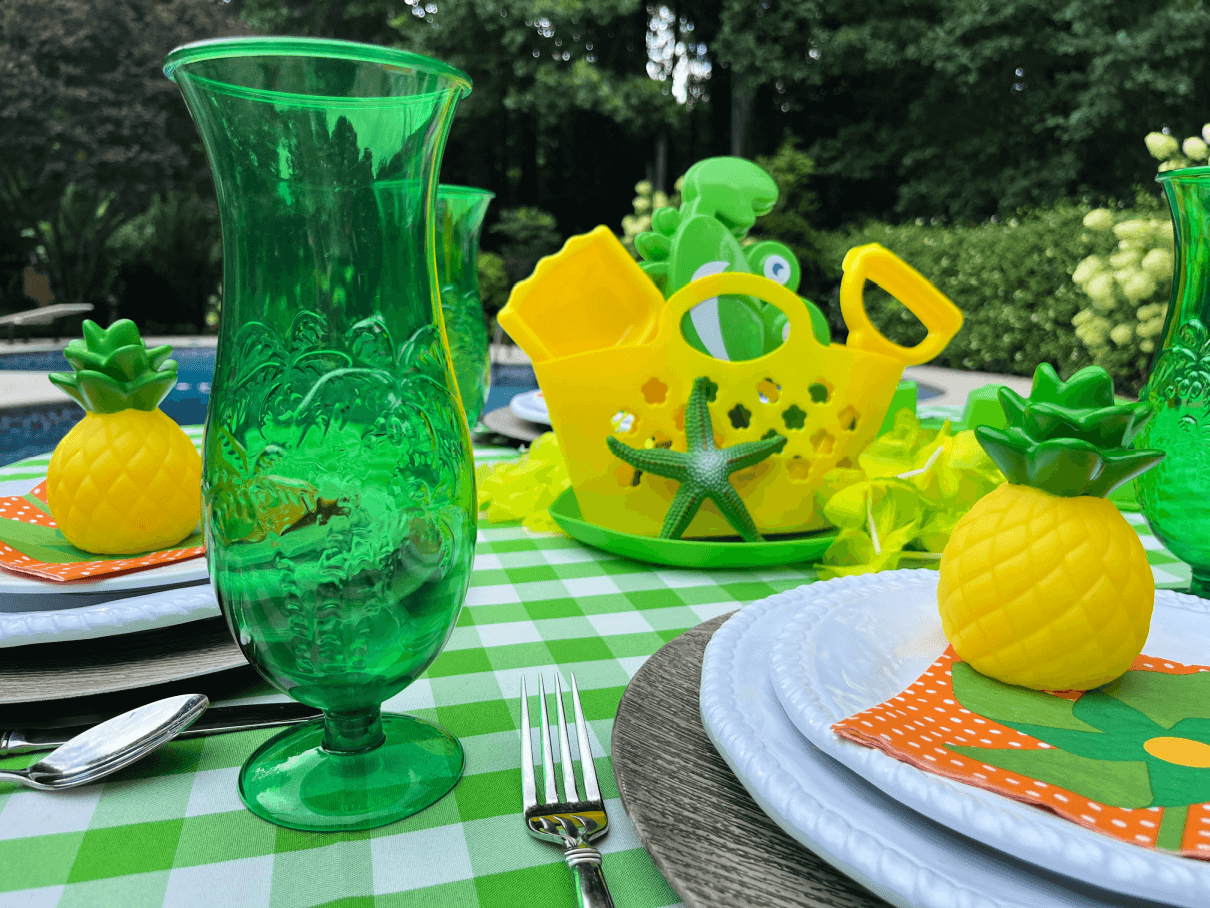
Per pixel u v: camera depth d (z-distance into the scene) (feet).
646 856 1.16
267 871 1.12
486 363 3.67
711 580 2.41
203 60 1.06
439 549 1.26
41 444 10.56
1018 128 30.12
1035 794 0.97
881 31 30.71
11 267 31.32
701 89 38.88
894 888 0.87
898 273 2.64
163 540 1.89
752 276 2.54
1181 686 1.32
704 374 2.58
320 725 1.46
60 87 31.73
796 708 1.14
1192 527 1.85
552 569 2.50
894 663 1.42
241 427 1.20
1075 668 1.25
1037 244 18.02
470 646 1.91
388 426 1.23
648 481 2.64
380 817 1.22
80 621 1.47
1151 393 1.96
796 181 30.17
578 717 1.41
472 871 1.13
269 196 1.16
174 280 29.17
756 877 0.98
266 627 1.20
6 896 1.07
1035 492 1.35
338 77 1.10
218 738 1.48
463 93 1.25
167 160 33.99
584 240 2.49
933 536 2.42
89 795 1.29
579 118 37.78
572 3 31.07
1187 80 25.70
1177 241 1.92
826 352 2.61
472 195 3.36
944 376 17.08
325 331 1.21
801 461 2.72
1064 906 0.85
